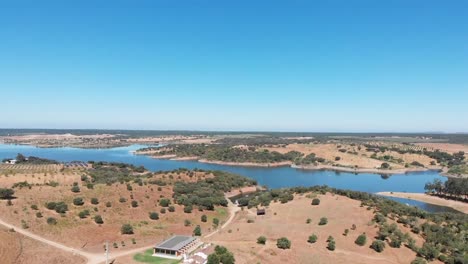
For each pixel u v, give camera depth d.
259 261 87.44
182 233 121.25
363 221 122.25
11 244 91.62
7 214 114.94
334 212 134.25
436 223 128.25
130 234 113.38
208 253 93.81
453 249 104.81
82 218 120.31
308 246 101.31
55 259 87.69
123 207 137.12
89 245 101.94
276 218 136.00
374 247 101.62
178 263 88.38
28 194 136.38
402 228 118.94
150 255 94.56
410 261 95.81
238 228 123.62
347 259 93.00
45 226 110.00
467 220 135.88
